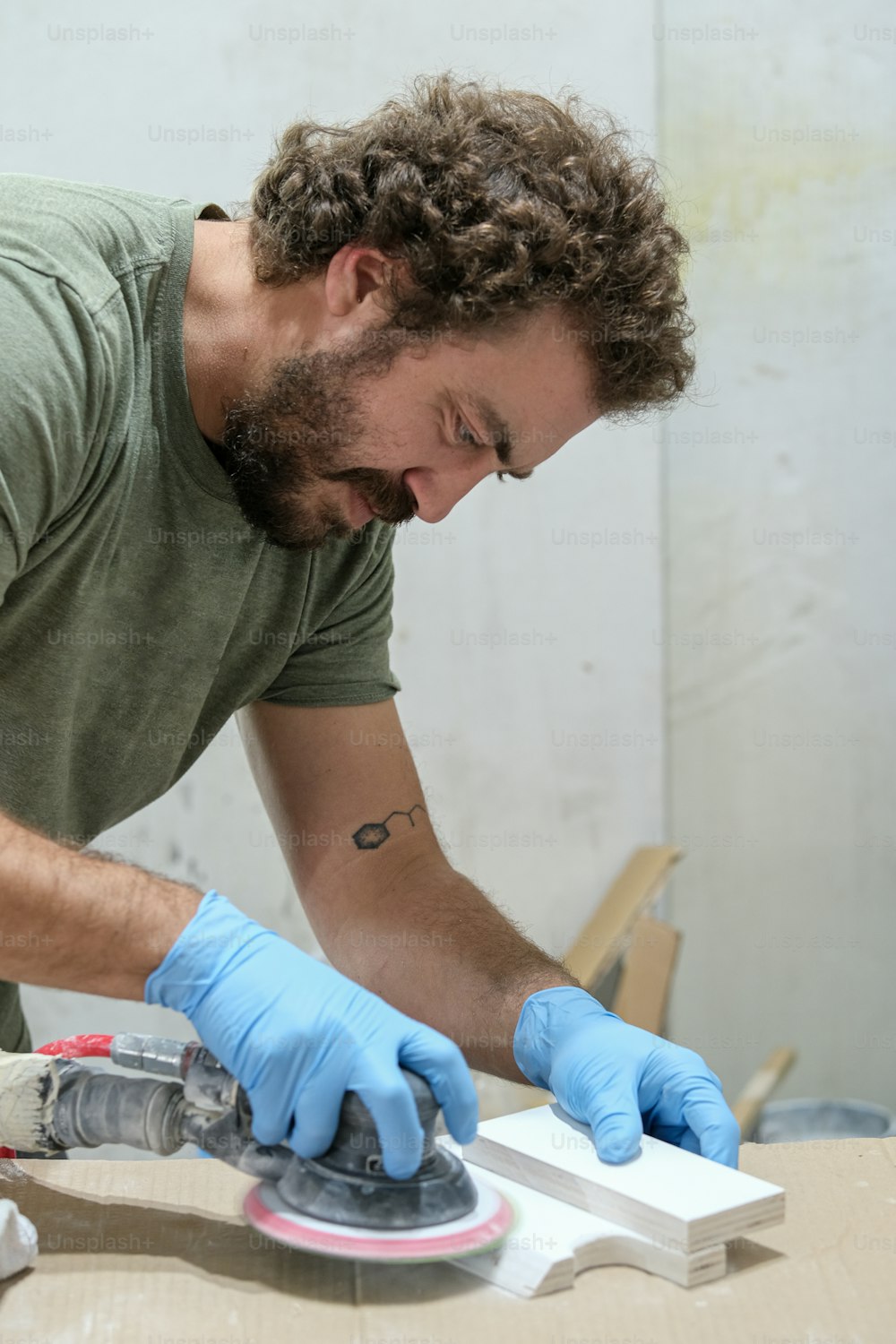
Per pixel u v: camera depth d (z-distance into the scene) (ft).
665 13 6.93
